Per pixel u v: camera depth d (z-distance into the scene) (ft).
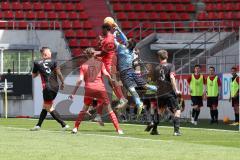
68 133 127.85
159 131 143.23
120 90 144.05
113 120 131.03
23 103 217.36
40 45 259.60
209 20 294.25
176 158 81.41
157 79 131.23
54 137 114.11
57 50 262.47
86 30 284.00
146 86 140.46
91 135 122.31
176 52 246.47
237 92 185.47
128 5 297.53
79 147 95.14
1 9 284.41
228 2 298.56
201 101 189.06
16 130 134.31
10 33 258.16
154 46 270.67
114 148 94.02
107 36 137.18
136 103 142.00
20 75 217.15
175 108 130.62
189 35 270.26
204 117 215.92
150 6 299.17
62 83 140.15
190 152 89.20
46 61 137.69
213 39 260.83
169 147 96.68
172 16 297.94
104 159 79.77
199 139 120.67
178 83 217.77
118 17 293.64
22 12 285.23
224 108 205.36
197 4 302.86
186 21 281.33
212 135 131.54
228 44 250.16
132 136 124.47
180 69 240.32
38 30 261.65
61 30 263.70
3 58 229.66
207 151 90.99
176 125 130.31
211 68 192.34
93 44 277.85
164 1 302.04
